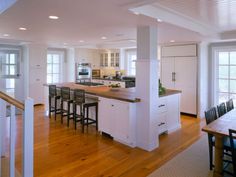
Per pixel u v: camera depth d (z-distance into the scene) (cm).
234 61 608
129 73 886
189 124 557
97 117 480
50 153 364
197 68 614
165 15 332
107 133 444
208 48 647
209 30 478
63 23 370
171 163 333
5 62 738
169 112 485
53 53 848
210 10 330
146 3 251
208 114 316
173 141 431
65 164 325
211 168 312
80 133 470
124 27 397
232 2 290
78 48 871
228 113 354
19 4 259
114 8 270
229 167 312
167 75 680
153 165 326
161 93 461
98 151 375
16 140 418
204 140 436
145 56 373
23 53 776
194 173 303
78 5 260
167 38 531
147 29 367
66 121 566
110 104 430
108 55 920
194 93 626
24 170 194
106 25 380
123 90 517
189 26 397
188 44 627
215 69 643
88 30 445
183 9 325
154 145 390
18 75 769
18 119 570
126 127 396
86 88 551
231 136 240
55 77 866
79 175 293
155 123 390
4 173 227
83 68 887
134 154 365
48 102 648
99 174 297
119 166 321
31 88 764
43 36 555
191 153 370
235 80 609
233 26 453
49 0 242
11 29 441
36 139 430
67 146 396
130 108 387
